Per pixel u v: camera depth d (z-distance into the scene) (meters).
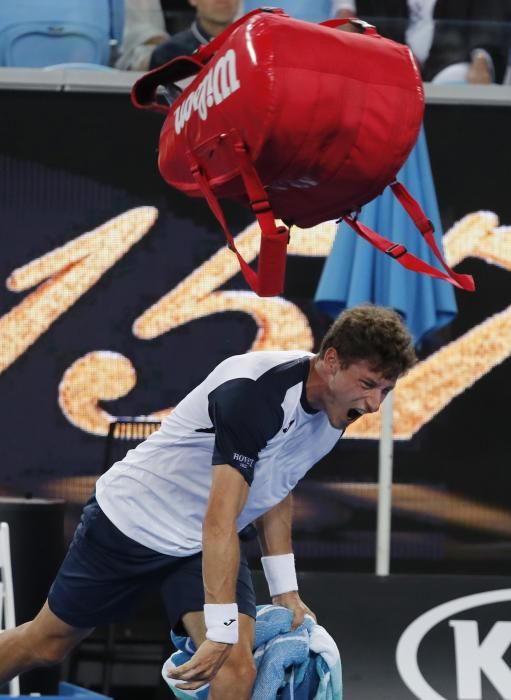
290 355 9.44
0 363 16.86
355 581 14.48
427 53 17.75
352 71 8.10
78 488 16.84
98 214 17.05
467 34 17.75
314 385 9.18
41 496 16.81
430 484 16.95
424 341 17.09
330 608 14.23
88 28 17.39
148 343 17.02
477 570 16.89
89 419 16.91
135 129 17.06
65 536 16.73
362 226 9.20
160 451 9.98
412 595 14.37
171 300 17.03
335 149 8.20
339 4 17.64
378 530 15.56
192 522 10.03
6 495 16.80
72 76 16.81
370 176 8.41
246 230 17.11
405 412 17.02
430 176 15.10
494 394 17.08
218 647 8.70
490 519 16.91
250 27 8.12
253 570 15.90
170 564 10.15
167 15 17.52
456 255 17.16
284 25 8.05
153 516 10.02
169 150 9.34
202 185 8.71
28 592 14.38
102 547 10.17
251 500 9.80
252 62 7.93
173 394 17.00
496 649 13.89
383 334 8.74
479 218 17.17
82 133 17.05
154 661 16.33
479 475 16.98
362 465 16.91
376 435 16.91
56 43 17.36
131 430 16.52
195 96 8.81
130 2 17.47
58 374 16.92
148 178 17.06
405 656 13.79
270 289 8.25
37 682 14.15
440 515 16.92
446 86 16.91
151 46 17.45
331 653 10.20
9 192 16.97
